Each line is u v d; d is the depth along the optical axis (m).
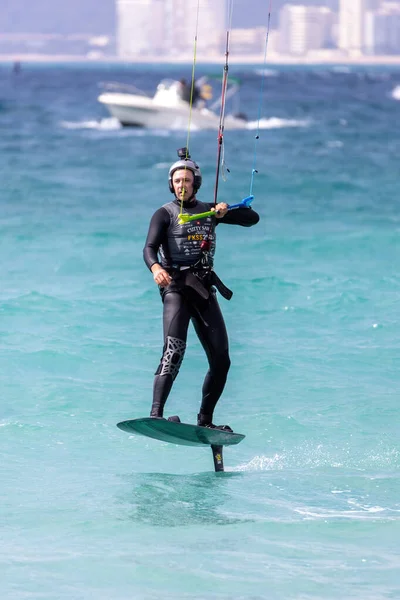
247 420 28.42
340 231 69.56
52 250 60.22
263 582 17.20
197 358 35.97
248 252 60.41
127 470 24.33
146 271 53.59
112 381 32.53
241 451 26.05
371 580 17.31
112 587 16.95
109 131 174.50
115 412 29.20
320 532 19.80
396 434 27.33
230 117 185.50
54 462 24.70
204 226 23.61
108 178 106.00
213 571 17.67
